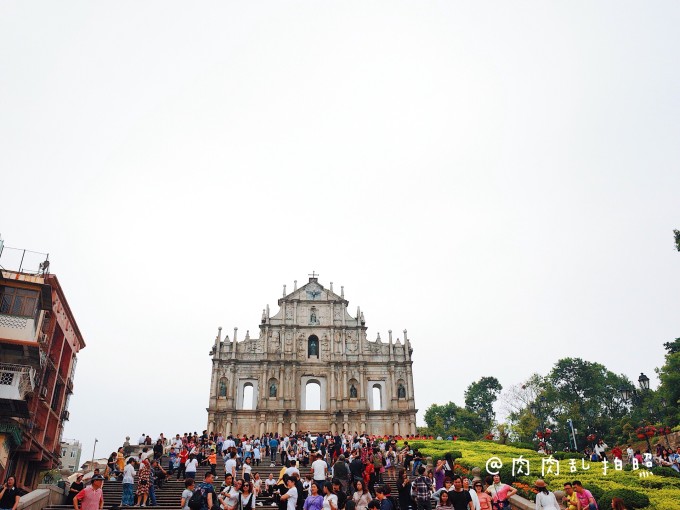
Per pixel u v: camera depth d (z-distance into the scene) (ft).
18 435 130.72
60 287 153.48
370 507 68.64
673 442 213.66
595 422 314.55
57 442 177.88
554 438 318.04
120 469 122.31
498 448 164.14
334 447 145.18
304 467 147.33
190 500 65.98
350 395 261.44
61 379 174.60
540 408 336.49
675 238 168.04
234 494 73.36
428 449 161.38
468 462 125.80
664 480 97.04
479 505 71.15
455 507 70.44
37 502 84.84
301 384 264.31
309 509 70.38
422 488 79.25
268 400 257.14
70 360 183.93
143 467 99.04
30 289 139.23
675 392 263.70
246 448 155.84
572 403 334.03
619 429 295.28
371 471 94.79
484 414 422.82
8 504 71.82
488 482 81.41
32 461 155.43
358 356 266.98
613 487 92.58
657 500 83.56
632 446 254.06
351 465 95.35
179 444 163.63
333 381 261.85
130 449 160.35
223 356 263.90
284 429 251.19
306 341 271.69
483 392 432.66
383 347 270.67
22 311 137.08
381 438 209.87
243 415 253.03
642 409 316.60
